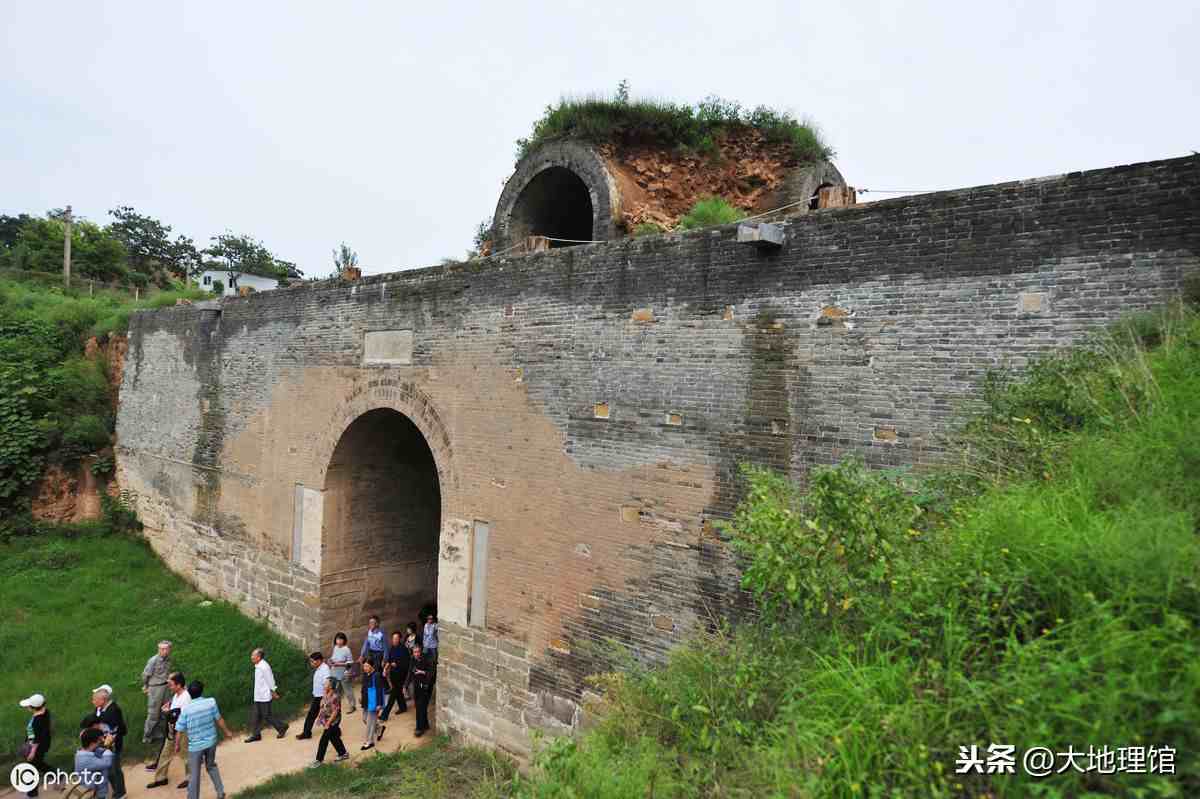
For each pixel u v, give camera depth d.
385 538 14.16
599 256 9.10
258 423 15.09
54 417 20.78
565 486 9.35
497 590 10.18
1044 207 6.09
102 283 39.81
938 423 6.52
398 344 11.92
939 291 6.57
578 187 15.38
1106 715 3.21
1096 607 3.58
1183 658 3.29
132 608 15.49
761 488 5.87
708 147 14.16
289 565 14.12
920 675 4.02
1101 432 5.22
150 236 56.75
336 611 13.57
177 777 10.13
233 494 15.77
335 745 10.45
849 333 7.07
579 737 8.28
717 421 7.95
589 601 9.00
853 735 3.77
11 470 19.73
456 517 10.84
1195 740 3.07
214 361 16.55
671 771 4.52
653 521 8.42
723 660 5.57
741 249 7.84
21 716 10.80
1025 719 3.44
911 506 5.26
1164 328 5.40
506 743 9.96
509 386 10.12
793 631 5.26
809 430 7.28
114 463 21.09
